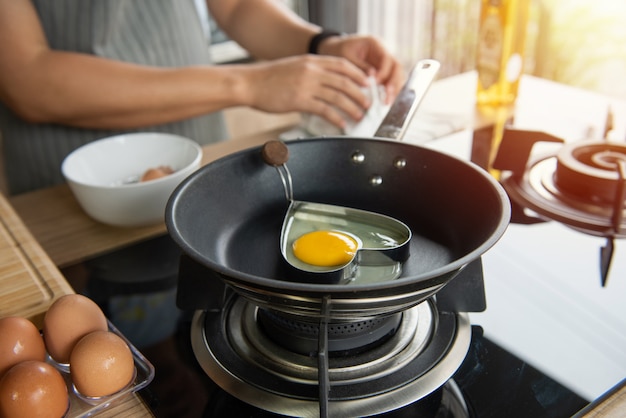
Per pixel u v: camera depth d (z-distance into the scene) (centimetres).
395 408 50
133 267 73
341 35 130
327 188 67
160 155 93
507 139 89
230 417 50
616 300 62
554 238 73
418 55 232
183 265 60
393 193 65
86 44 117
